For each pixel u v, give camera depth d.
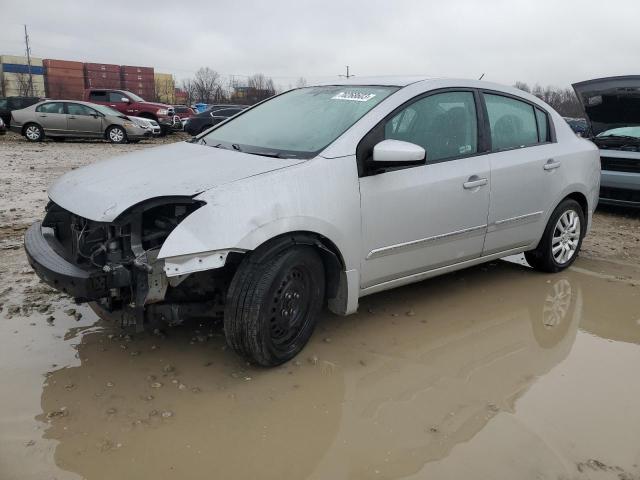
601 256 5.71
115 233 2.92
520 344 3.66
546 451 2.56
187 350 3.43
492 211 4.18
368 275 3.55
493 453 2.54
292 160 3.26
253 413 2.81
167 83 82.38
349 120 3.58
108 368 3.19
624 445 2.62
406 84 3.84
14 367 3.15
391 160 3.29
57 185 3.47
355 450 2.56
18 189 8.55
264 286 2.99
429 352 3.50
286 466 2.44
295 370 3.24
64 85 76.56
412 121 3.73
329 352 3.46
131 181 3.11
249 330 3.01
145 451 2.51
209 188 2.91
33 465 2.39
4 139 20.06
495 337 3.75
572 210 4.99
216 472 2.40
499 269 5.19
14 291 4.21
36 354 3.31
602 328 3.95
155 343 3.50
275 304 3.09
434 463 2.47
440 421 2.78
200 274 3.08
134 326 3.18
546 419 2.81
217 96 73.75
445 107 3.96
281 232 2.98
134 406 2.83
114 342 3.49
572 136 5.00
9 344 3.41
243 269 2.99
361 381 3.14
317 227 3.14
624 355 3.54
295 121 3.84
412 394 3.02
